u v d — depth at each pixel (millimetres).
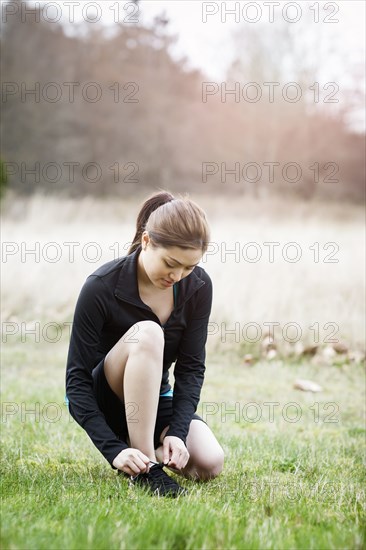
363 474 5109
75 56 38000
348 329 10555
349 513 3697
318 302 11008
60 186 35000
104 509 3391
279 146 38375
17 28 37250
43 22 37875
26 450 5520
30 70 36844
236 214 28469
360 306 10844
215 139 38281
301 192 38188
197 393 4555
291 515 3592
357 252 13688
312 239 16609
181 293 4461
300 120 37781
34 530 2938
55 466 4992
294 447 6066
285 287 11289
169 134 38000
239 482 4547
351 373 9719
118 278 4391
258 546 2965
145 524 3092
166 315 4488
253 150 38000
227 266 12383
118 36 38594
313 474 5035
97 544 2814
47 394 8250
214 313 11094
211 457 4473
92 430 4277
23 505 3469
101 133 37094
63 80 37156
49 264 13352
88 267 13422
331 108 38594
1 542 2758
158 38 38750
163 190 4582
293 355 10367
